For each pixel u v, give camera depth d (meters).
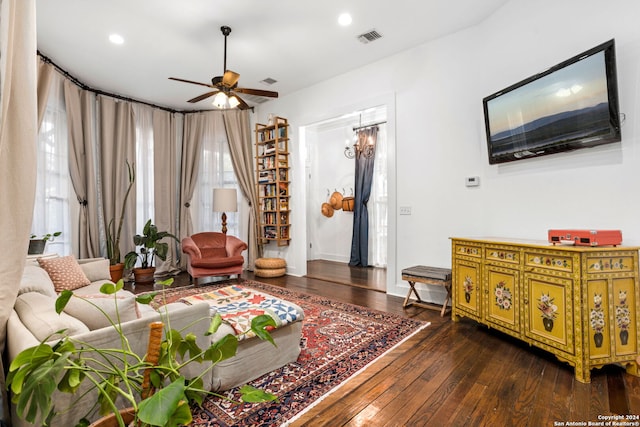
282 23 3.22
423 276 3.24
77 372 0.86
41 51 3.62
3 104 1.26
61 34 3.31
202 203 5.71
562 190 2.51
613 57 2.03
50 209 3.84
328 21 3.20
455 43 3.44
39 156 3.62
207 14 3.04
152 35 3.38
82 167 4.36
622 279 1.98
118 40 3.45
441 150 3.55
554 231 2.17
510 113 2.76
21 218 1.35
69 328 1.24
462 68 3.38
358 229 6.28
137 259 5.05
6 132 1.31
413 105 3.78
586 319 1.91
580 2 2.37
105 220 4.60
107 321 1.40
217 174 5.73
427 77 3.66
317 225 7.18
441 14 3.11
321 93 4.79
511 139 2.78
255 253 5.62
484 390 1.82
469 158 3.33
